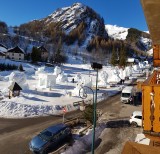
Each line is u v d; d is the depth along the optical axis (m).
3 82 58.66
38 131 25.92
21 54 123.12
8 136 24.36
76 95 44.91
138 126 27.23
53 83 54.06
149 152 5.36
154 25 5.21
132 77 76.19
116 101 42.31
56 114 33.25
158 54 13.73
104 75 60.03
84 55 184.38
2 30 194.12
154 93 7.48
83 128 26.70
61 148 20.17
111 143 22.55
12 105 33.69
